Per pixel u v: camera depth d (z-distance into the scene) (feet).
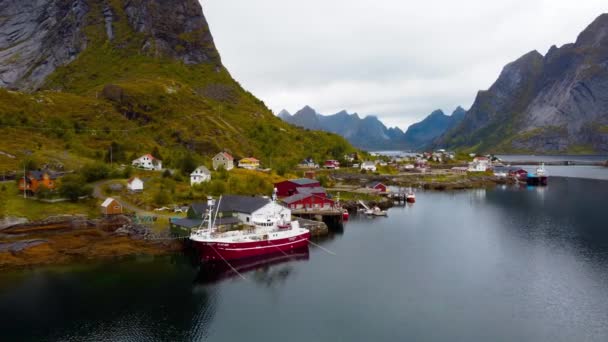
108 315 173.37
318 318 174.09
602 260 246.68
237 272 226.17
